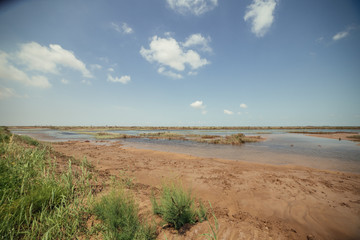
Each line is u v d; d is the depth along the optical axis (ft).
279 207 12.99
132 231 8.09
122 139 83.41
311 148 48.39
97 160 29.58
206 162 29.81
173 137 91.86
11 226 7.47
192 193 15.87
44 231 7.64
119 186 13.03
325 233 9.65
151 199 11.23
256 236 8.52
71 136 101.71
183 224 9.46
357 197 14.87
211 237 8.18
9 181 11.02
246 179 20.11
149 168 25.22
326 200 14.29
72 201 10.83
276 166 26.86
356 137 84.02
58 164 19.88
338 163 28.89
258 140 72.28
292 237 9.02
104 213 8.87
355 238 9.27
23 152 20.20
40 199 9.54
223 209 12.48
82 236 7.92
